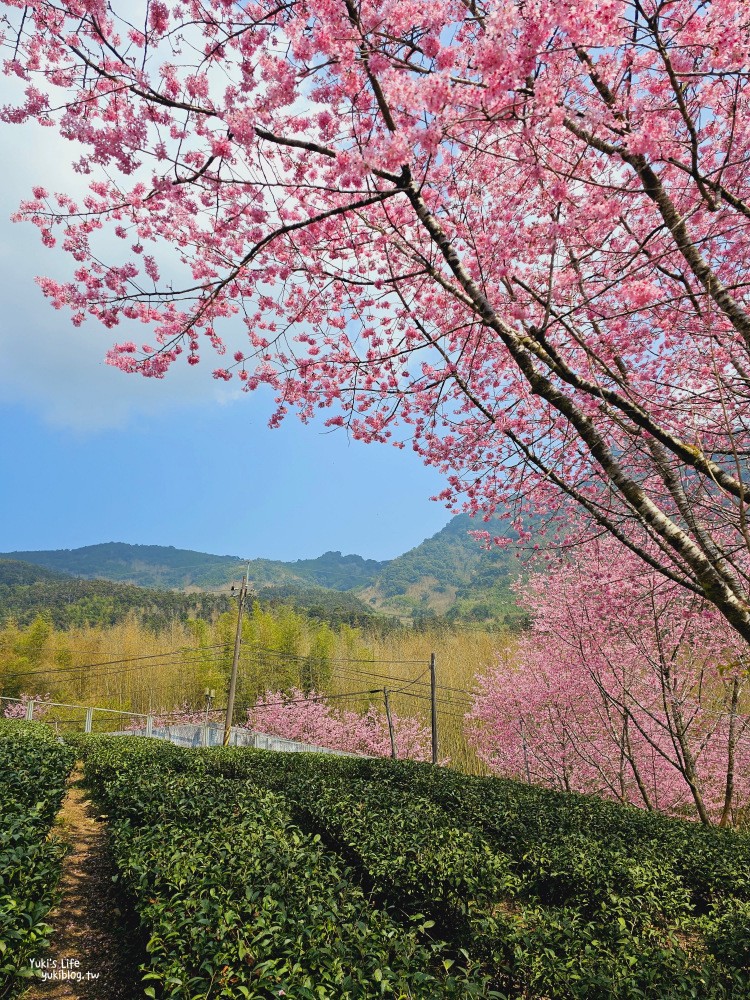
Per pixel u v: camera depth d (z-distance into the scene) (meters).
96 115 3.93
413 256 4.65
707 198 3.68
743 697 11.44
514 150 4.16
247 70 3.75
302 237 4.91
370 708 28.36
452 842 6.32
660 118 3.52
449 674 30.81
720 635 9.52
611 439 5.16
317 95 3.74
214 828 5.99
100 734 20.31
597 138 4.02
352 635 48.84
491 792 11.08
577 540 5.46
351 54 3.30
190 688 37.72
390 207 4.96
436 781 12.05
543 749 15.35
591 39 3.29
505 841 7.50
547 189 4.08
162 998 3.17
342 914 3.95
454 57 3.37
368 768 13.69
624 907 5.14
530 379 3.73
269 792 8.53
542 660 15.09
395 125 3.56
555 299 5.11
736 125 3.90
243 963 3.32
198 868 4.52
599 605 9.20
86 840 8.05
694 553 3.37
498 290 4.61
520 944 4.02
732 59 3.42
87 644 42.78
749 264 4.83
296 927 3.58
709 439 4.91
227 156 3.88
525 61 3.16
